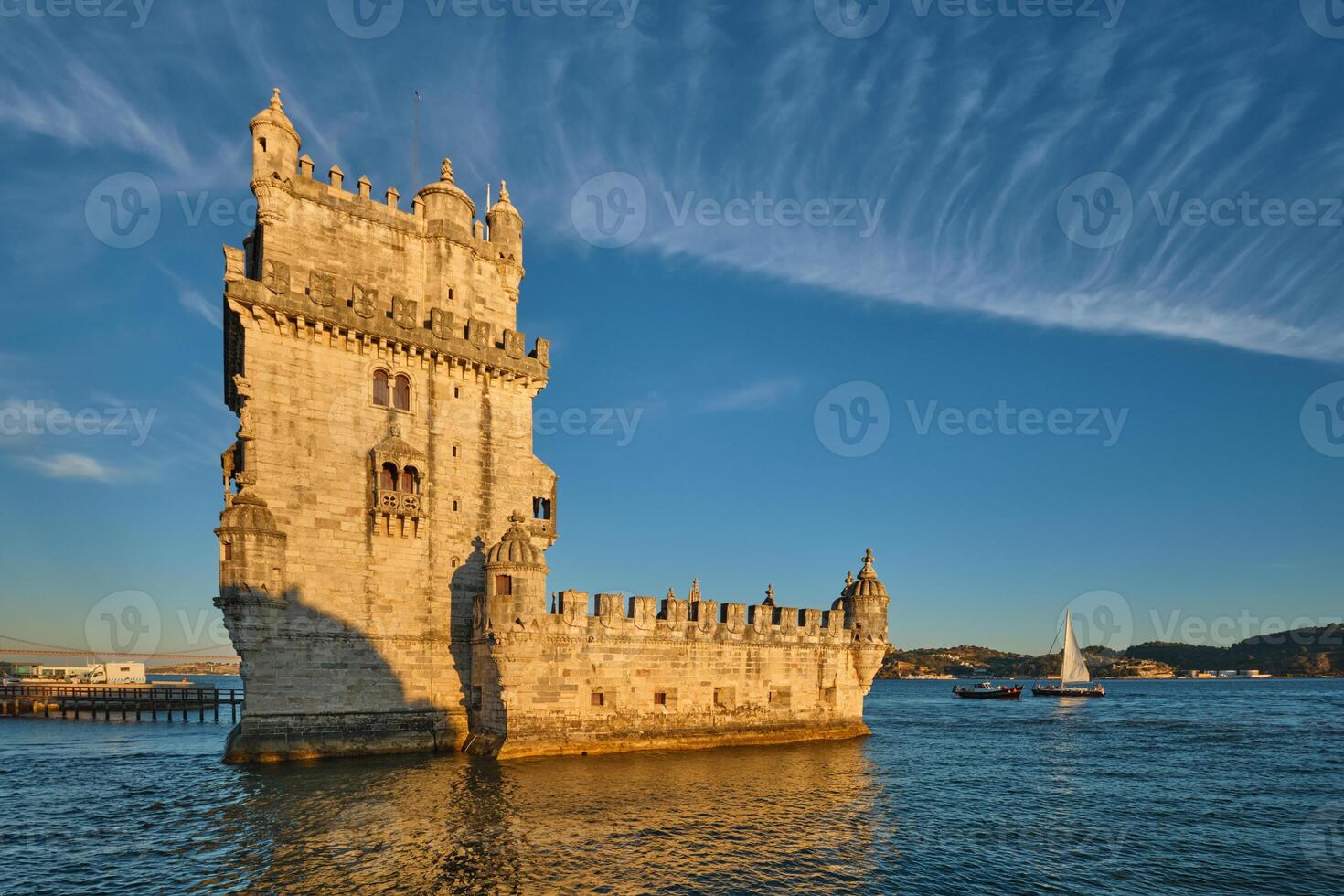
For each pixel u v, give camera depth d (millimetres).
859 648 53281
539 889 21188
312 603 37781
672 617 44500
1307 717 99562
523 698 38781
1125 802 37594
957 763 48062
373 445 40594
